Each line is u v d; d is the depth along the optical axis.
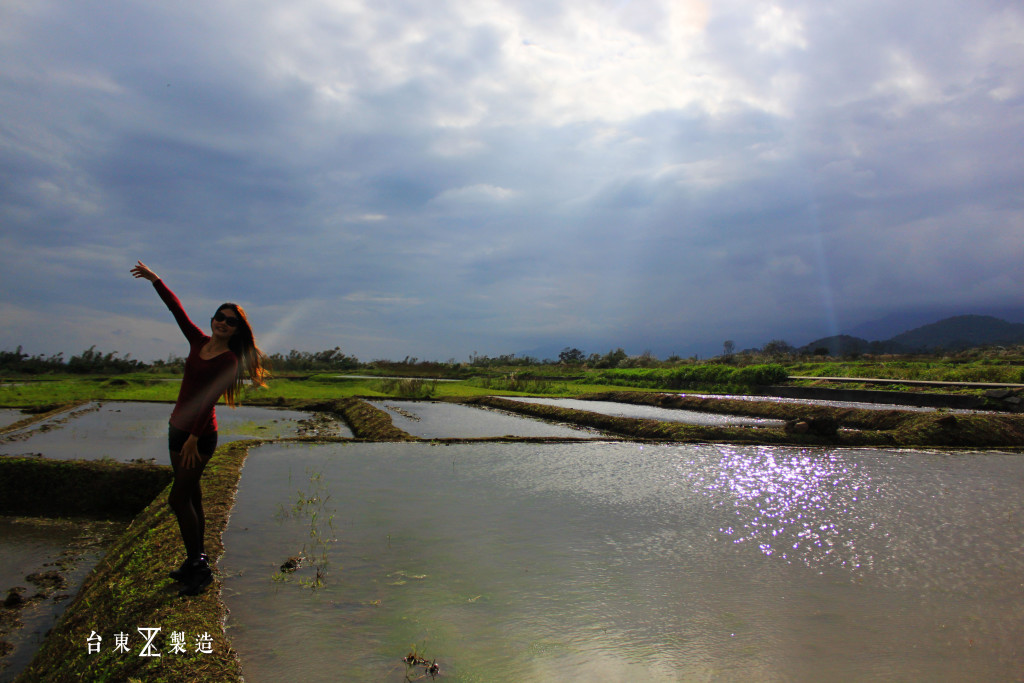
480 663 2.89
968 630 3.36
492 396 19.16
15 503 7.17
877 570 4.23
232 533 4.77
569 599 3.66
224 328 3.61
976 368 23.11
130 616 3.28
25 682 3.17
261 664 2.85
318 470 7.29
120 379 23.86
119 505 7.23
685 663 2.94
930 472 7.64
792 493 6.42
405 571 4.05
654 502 5.97
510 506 5.74
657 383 26.19
